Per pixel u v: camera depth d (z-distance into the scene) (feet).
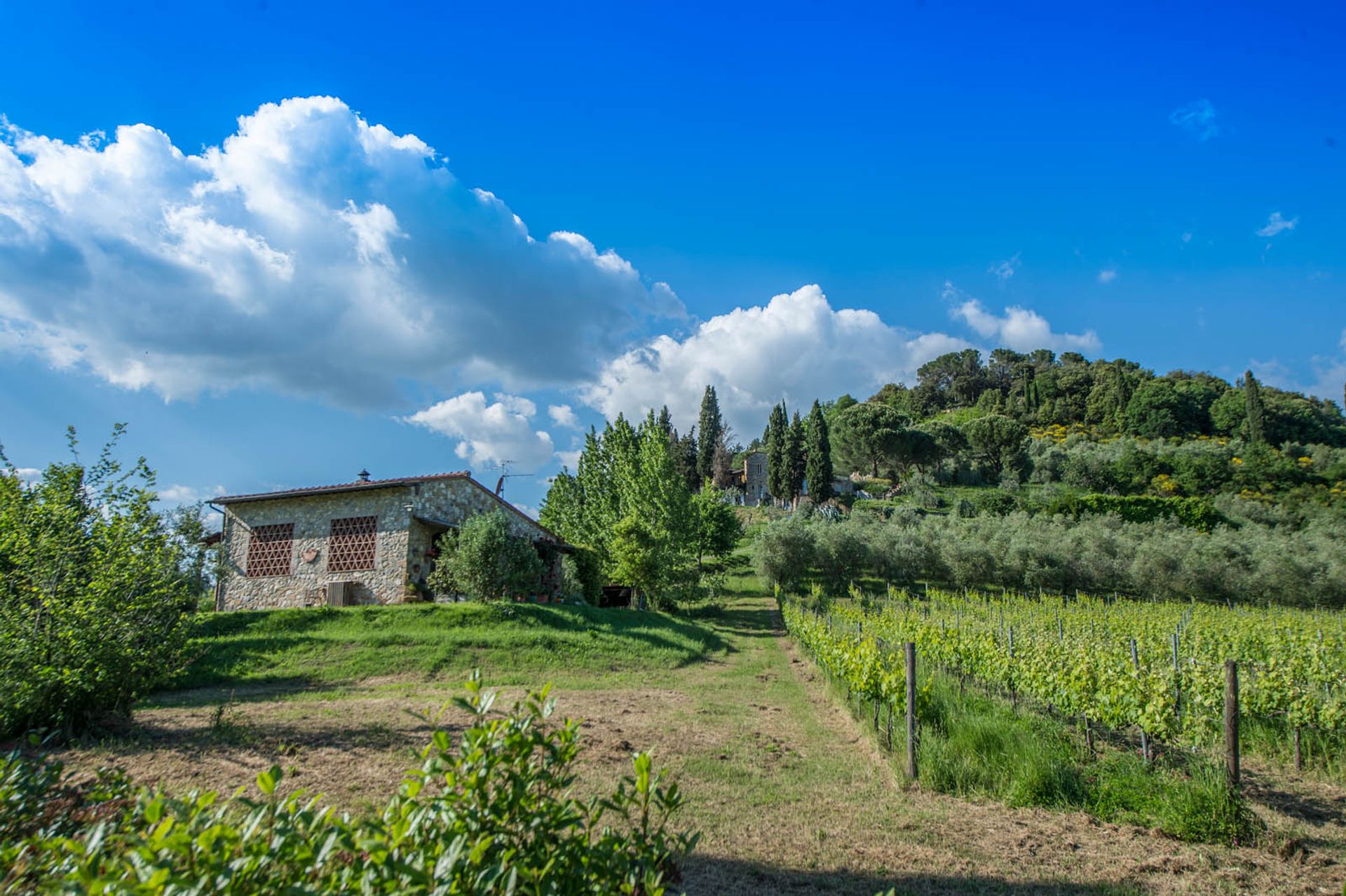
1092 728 35.47
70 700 26.43
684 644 64.03
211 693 40.06
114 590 27.55
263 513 78.89
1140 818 23.36
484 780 8.86
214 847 7.28
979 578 133.59
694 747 30.89
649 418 115.44
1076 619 74.13
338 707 34.37
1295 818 24.49
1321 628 65.82
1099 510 186.09
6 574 26.99
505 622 59.47
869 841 21.13
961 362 432.66
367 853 7.97
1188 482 230.27
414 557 72.43
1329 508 197.36
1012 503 201.26
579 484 143.02
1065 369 397.39
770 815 22.97
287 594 75.56
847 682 43.19
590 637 58.49
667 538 102.22
